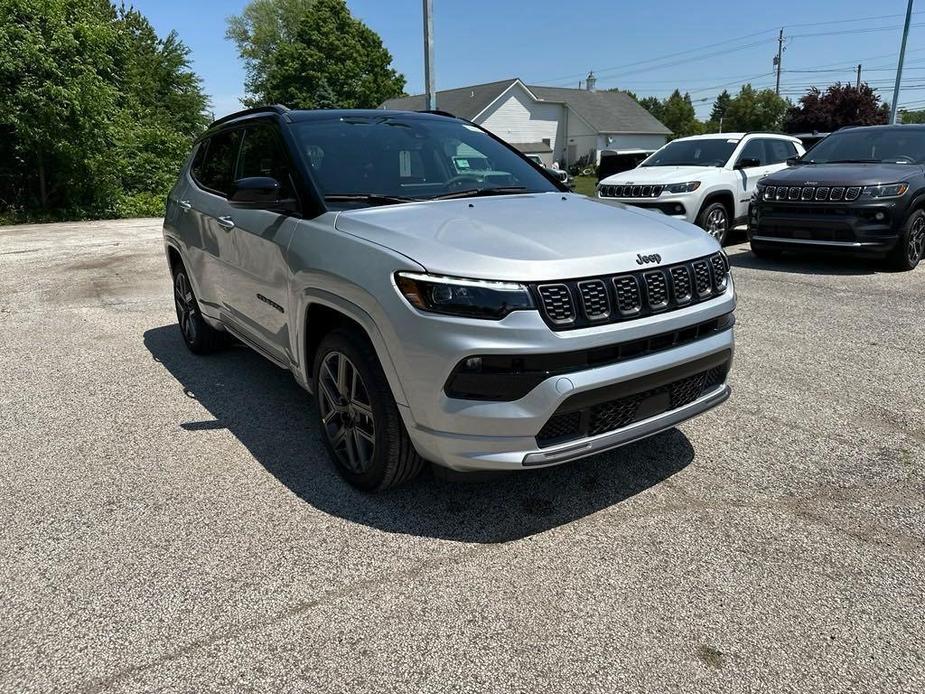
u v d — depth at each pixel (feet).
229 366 17.37
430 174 12.89
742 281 26.45
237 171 14.53
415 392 8.93
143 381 16.26
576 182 121.29
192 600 8.23
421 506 10.32
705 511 10.06
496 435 8.59
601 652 7.30
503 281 8.46
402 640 7.52
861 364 16.46
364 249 9.61
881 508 10.08
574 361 8.60
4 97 62.18
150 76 134.51
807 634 7.52
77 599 8.29
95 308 24.39
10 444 12.74
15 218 65.82
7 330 21.29
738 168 34.99
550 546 9.25
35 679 7.01
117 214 73.36
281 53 160.04
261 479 11.25
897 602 8.02
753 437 12.53
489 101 155.53
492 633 7.61
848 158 30.04
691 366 9.80
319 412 11.28
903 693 6.70
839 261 30.40
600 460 11.72
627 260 9.23
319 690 6.82
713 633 7.57
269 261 12.07
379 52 166.61
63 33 64.23
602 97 182.60
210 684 6.93
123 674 7.07
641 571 8.68
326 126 13.05
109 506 10.45
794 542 9.25
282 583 8.54
